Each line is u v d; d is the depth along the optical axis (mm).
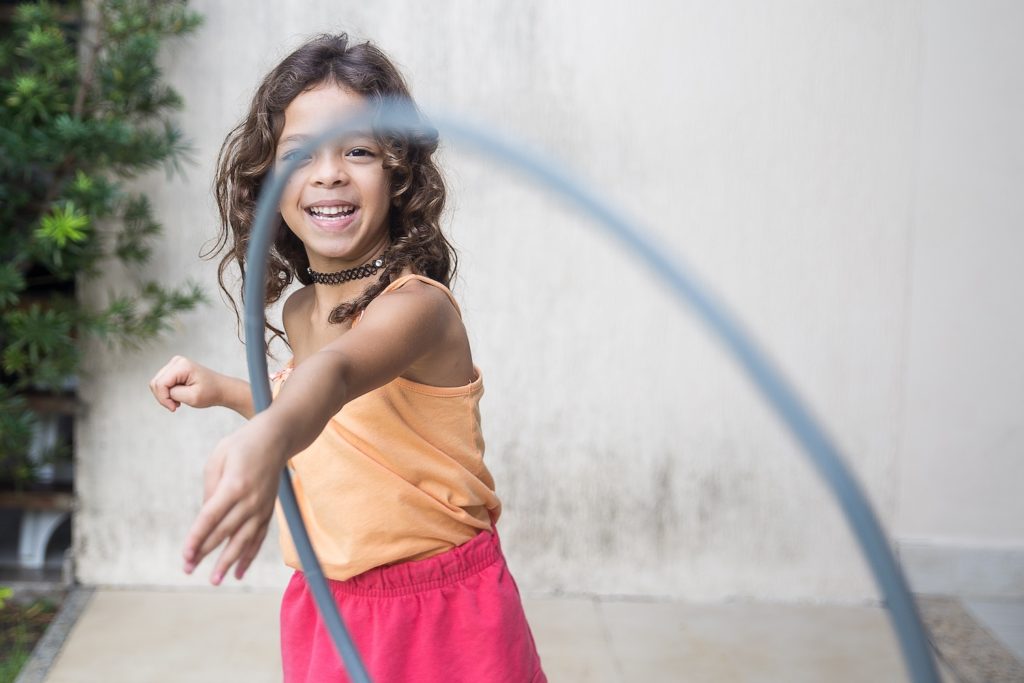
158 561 3221
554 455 3188
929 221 3143
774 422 3180
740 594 3252
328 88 1393
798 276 3127
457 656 1482
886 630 3074
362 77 1396
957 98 3100
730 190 3088
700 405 3176
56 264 2900
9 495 3170
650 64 3041
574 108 3051
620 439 3188
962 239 3148
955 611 3191
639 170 3076
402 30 3018
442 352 1371
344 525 1447
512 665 1507
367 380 1109
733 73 3053
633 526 3223
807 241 3113
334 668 1476
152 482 3188
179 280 3094
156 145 2861
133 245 2961
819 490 3209
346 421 1432
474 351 3137
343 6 3016
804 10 3035
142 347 3117
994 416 3219
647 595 3244
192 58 3014
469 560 1496
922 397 3213
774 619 3135
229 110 3029
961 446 3230
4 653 2812
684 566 3242
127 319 2992
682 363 3154
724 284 3125
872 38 3047
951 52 3082
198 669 2742
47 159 2881
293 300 1631
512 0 3018
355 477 1433
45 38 2750
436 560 1472
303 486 1491
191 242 3076
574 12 3023
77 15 2949
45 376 2920
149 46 2811
